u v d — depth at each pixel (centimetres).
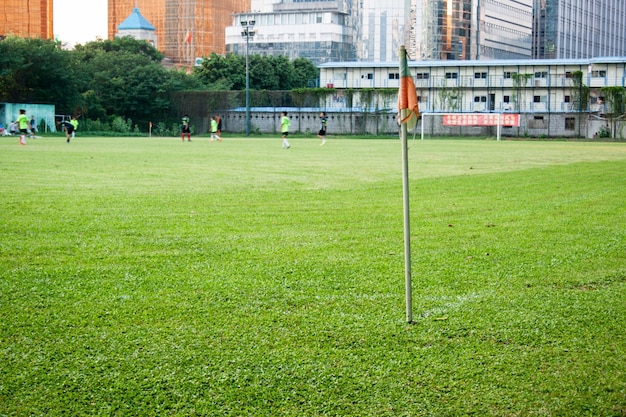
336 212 1266
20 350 549
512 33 13362
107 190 1532
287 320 626
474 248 945
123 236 998
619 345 569
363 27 11775
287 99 8475
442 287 741
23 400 467
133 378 501
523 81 8138
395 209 1319
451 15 11400
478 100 8388
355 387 490
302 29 11844
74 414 450
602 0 16838
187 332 592
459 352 553
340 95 8394
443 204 1402
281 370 516
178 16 14388
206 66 9462
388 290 726
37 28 13275
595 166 2527
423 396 477
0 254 870
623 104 7525
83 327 602
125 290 715
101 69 8238
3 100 7331
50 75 7281
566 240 1010
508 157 3119
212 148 3722
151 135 7738
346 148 4034
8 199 1348
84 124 7544
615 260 878
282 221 1152
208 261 848
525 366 525
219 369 517
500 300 694
